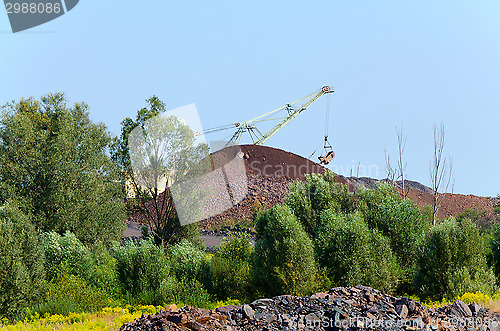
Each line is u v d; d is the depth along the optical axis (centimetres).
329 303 702
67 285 1079
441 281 1017
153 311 997
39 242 1205
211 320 613
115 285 1170
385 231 1199
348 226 1083
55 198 1492
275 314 662
